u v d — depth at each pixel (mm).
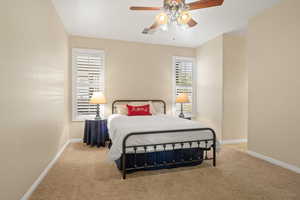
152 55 4309
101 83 3922
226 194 1731
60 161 2615
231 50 3734
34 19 1808
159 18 1938
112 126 2729
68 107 3635
